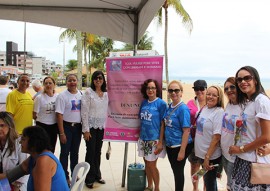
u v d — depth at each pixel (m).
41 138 2.37
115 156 6.73
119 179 5.07
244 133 2.61
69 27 4.62
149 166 4.02
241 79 2.58
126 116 4.37
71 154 4.61
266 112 2.42
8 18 4.47
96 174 4.80
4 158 2.81
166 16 18.69
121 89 4.34
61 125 4.43
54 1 4.19
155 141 3.93
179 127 3.71
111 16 4.60
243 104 2.74
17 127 4.45
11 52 115.62
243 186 2.59
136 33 4.60
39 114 4.66
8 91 5.47
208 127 3.47
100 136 4.64
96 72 4.46
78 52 15.94
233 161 2.99
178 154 3.67
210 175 3.48
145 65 4.19
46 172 2.26
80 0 4.13
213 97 3.47
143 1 4.05
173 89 3.71
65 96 4.46
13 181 2.67
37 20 4.52
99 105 4.50
